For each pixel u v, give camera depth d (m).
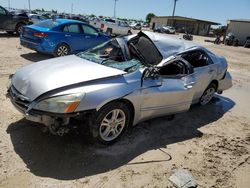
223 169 4.04
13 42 13.56
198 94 5.97
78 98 3.57
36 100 3.61
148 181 3.53
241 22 41.56
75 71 4.06
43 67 4.27
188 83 5.08
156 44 4.87
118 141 4.36
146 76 4.37
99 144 4.12
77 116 3.67
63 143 4.07
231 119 6.14
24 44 10.23
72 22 10.32
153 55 4.82
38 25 10.27
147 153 4.17
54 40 9.70
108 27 26.03
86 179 3.40
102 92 3.78
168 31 51.72
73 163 3.67
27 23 16.39
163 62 4.71
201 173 3.86
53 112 3.51
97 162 3.76
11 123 4.53
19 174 3.34
